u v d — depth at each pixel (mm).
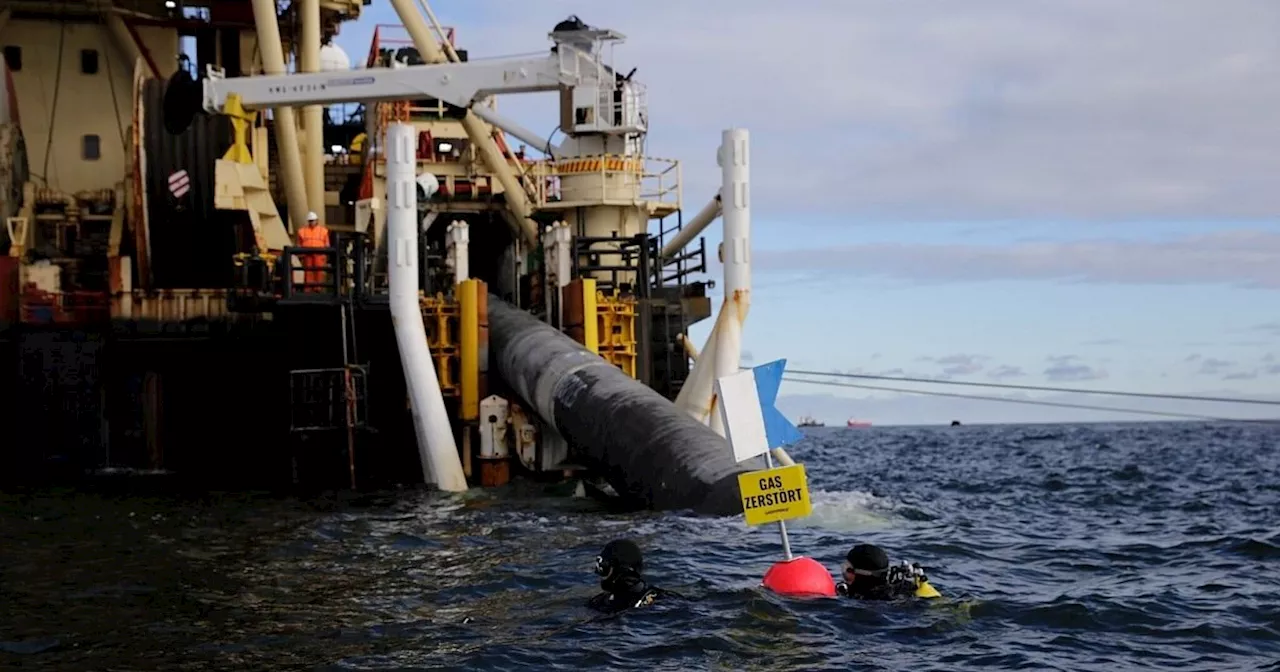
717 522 21547
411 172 28000
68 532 22562
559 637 13016
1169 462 50156
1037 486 34688
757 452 15141
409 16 37906
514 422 29344
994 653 12273
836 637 12727
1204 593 15352
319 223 38344
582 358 28375
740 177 30172
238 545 20688
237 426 34594
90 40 39688
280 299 29688
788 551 15086
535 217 37250
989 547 19406
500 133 42031
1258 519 24203
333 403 29375
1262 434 102125
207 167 35094
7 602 16000
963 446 73250
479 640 13117
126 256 34750
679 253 36812
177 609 15414
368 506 25812
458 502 26094
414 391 28453
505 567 17656
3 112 35938
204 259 35781
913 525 21719
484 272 45344
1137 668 11820
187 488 30141
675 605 14055
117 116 39719
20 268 33500
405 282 28094
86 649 13414
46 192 37531
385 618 14516
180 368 34031
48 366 32656
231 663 12664
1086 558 18422
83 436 32688
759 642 12539
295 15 41281
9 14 39000
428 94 34469
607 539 19859
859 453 62656
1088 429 140250
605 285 33531
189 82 35594
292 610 15188
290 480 31422
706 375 30016
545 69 34812
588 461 26391
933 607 13922
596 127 35156
